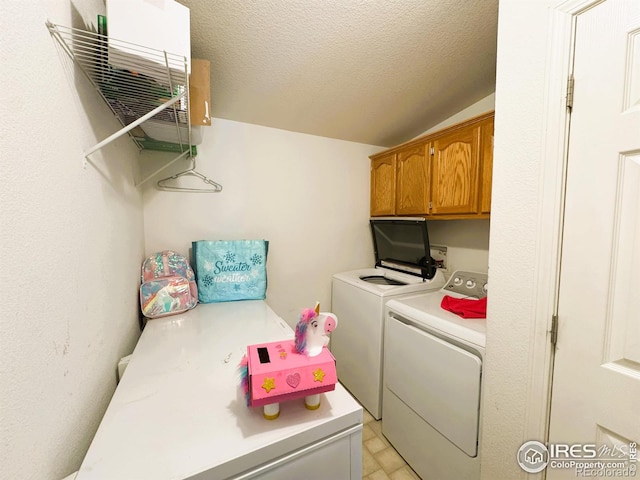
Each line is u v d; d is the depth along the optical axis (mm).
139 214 1518
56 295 561
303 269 2303
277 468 608
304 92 1680
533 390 884
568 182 793
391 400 1663
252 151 2027
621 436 720
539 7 833
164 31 734
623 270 710
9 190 425
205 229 1886
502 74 945
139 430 621
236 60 1366
